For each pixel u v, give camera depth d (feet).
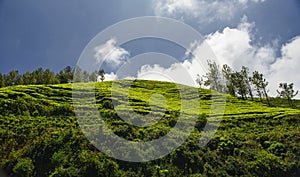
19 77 292.61
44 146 78.89
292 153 88.17
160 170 72.64
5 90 145.79
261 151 91.40
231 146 93.30
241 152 88.38
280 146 93.30
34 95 145.69
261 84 228.43
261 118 140.15
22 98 134.62
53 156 73.15
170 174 71.72
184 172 73.67
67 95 155.63
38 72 293.23
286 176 74.28
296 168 76.48
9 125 102.22
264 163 78.84
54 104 133.80
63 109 124.47
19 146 85.92
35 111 122.11
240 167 78.64
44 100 138.00
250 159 84.17
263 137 105.50
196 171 75.20
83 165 68.90
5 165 71.36
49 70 289.94
